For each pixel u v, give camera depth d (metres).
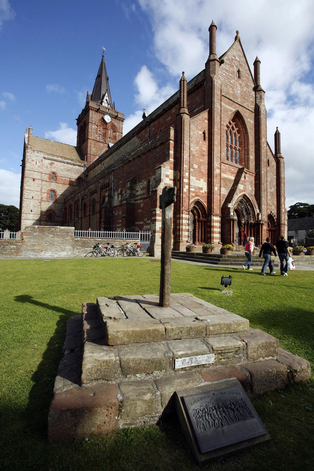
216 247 22.25
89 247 20.17
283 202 29.73
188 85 26.59
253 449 2.32
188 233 21.34
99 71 62.69
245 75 27.52
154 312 3.61
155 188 20.69
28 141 56.12
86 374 2.60
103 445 2.29
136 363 2.71
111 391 2.52
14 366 3.41
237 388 2.74
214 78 23.53
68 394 2.47
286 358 3.45
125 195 28.03
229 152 26.27
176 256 20.12
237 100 26.33
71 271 11.18
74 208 48.09
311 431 2.51
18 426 2.45
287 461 2.19
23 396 2.84
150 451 2.25
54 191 54.91
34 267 12.40
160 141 22.92
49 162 54.59
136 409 2.49
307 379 3.31
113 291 7.32
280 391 3.09
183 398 2.55
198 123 22.73
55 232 19.27
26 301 6.26
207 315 3.57
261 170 27.17
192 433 2.32
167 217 3.96
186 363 2.87
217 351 3.03
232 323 3.38
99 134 59.00
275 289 8.13
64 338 4.25
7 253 18.05
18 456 2.14
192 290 7.55
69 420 2.30
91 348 2.83
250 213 26.11
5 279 9.08
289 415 2.72
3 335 4.30
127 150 36.66
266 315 5.51
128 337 2.90
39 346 3.97
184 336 3.13
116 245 20.97
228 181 24.81
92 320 3.79
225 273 11.58
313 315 5.61
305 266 16.64
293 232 70.88
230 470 2.11
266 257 11.41
